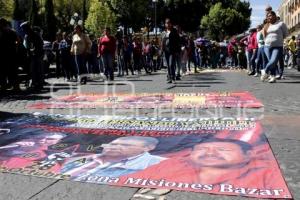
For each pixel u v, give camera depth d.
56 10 70.50
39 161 4.50
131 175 3.99
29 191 3.71
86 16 69.56
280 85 11.91
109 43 15.20
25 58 12.76
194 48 20.53
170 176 3.93
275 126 5.88
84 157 4.59
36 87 12.49
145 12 69.44
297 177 3.86
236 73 20.06
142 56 22.50
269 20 12.47
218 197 3.45
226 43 33.31
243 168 4.07
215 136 5.30
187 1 79.25
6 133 5.80
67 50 15.84
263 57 14.05
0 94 11.01
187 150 4.71
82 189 3.72
